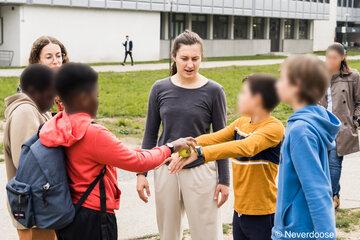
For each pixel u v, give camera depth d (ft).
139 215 20.52
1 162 28.37
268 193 12.86
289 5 175.83
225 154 12.07
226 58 150.61
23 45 108.27
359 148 22.24
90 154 10.27
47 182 10.08
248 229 13.08
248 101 12.58
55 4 111.34
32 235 12.70
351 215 20.92
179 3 138.72
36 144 10.33
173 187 13.89
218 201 13.98
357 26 224.33
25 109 11.98
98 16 121.49
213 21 157.89
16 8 107.34
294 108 10.55
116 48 126.31
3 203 21.61
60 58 14.29
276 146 12.66
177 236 14.30
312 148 9.85
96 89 10.55
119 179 25.66
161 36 142.61
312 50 197.06
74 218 10.34
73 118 10.28
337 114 20.83
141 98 58.65
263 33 176.96
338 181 21.12
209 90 13.74
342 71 21.04
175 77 14.05
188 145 11.89
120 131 40.22
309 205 9.73
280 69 10.64
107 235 10.55
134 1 126.93
